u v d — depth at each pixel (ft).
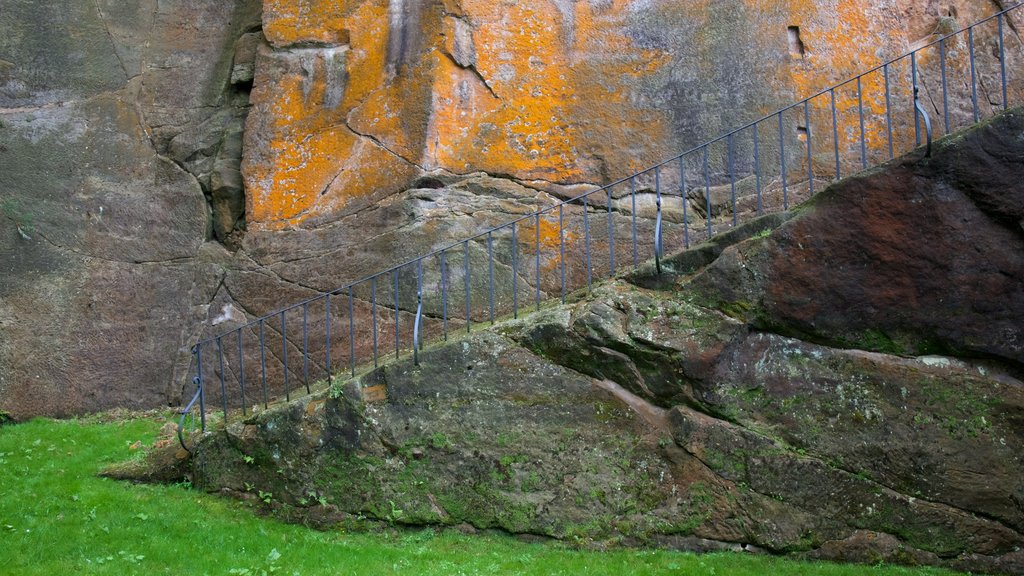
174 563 18.54
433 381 21.57
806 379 20.39
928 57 28.02
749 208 26.84
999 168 19.71
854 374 20.24
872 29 28.04
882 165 20.29
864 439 19.92
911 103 27.45
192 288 28.45
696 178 27.35
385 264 26.66
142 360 27.94
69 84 30.53
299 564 18.67
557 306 22.22
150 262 28.96
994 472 19.43
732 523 19.93
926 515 19.49
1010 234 19.76
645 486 20.47
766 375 20.51
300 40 29.01
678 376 20.75
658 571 18.61
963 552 19.27
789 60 27.76
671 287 21.56
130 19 31.76
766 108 27.48
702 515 20.08
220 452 22.27
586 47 28.27
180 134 30.63
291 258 27.58
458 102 27.50
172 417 26.66
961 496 19.44
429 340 24.47
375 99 27.91
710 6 28.37
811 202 20.85
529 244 26.61
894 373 20.08
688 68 28.04
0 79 30.01
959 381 19.89
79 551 18.80
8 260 28.22
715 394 20.51
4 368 27.30
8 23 30.48
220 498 21.99
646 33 28.37
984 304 19.75
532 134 27.55
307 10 29.25
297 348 26.99
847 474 19.83
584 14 28.50
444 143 27.17
